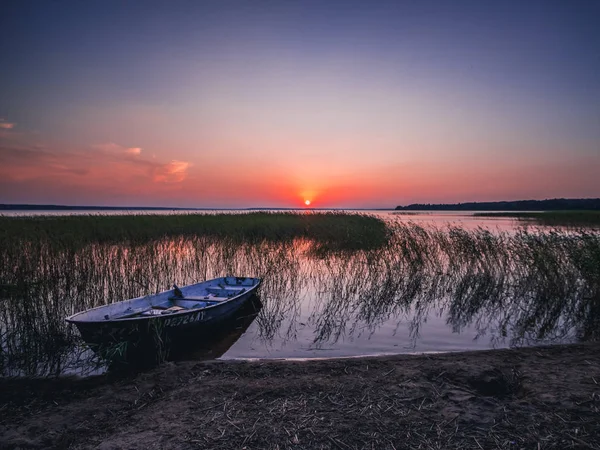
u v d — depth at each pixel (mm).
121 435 3492
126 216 21359
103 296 8469
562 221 29781
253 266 11930
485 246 13281
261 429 3502
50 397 4559
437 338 6785
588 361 5055
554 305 8711
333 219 23375
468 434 3375
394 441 3303
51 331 6488
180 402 4078
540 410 3723
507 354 5520
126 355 5562
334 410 3824
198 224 19516
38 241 10797
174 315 5898
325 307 8688
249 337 6863
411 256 13516
